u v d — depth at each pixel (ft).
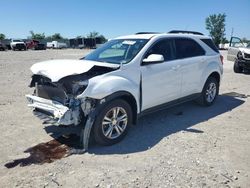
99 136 15.24
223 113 22.12
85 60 18.24
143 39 18.69
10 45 162.30
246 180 12.37
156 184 11.98
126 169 13.17
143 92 17.31
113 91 15.20
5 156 14.47
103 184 11.97
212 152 15.02
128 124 16.56
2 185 11.87
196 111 22.56
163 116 21.12
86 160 14.05
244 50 44.73
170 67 19.04
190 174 12.76
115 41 20.13
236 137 17.17
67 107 14.57
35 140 16.46
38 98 16.33
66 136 17.02
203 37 23.48
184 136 17.20
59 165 13.55
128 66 16.49
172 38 20.12
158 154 14.74
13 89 30.07
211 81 23.61
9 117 20.44
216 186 11.86
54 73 14.67
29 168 13.28
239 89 32.09
